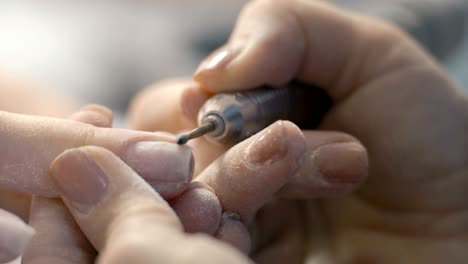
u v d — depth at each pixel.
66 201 0.19
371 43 0.26
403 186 0.26
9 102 0.31
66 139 0.20
